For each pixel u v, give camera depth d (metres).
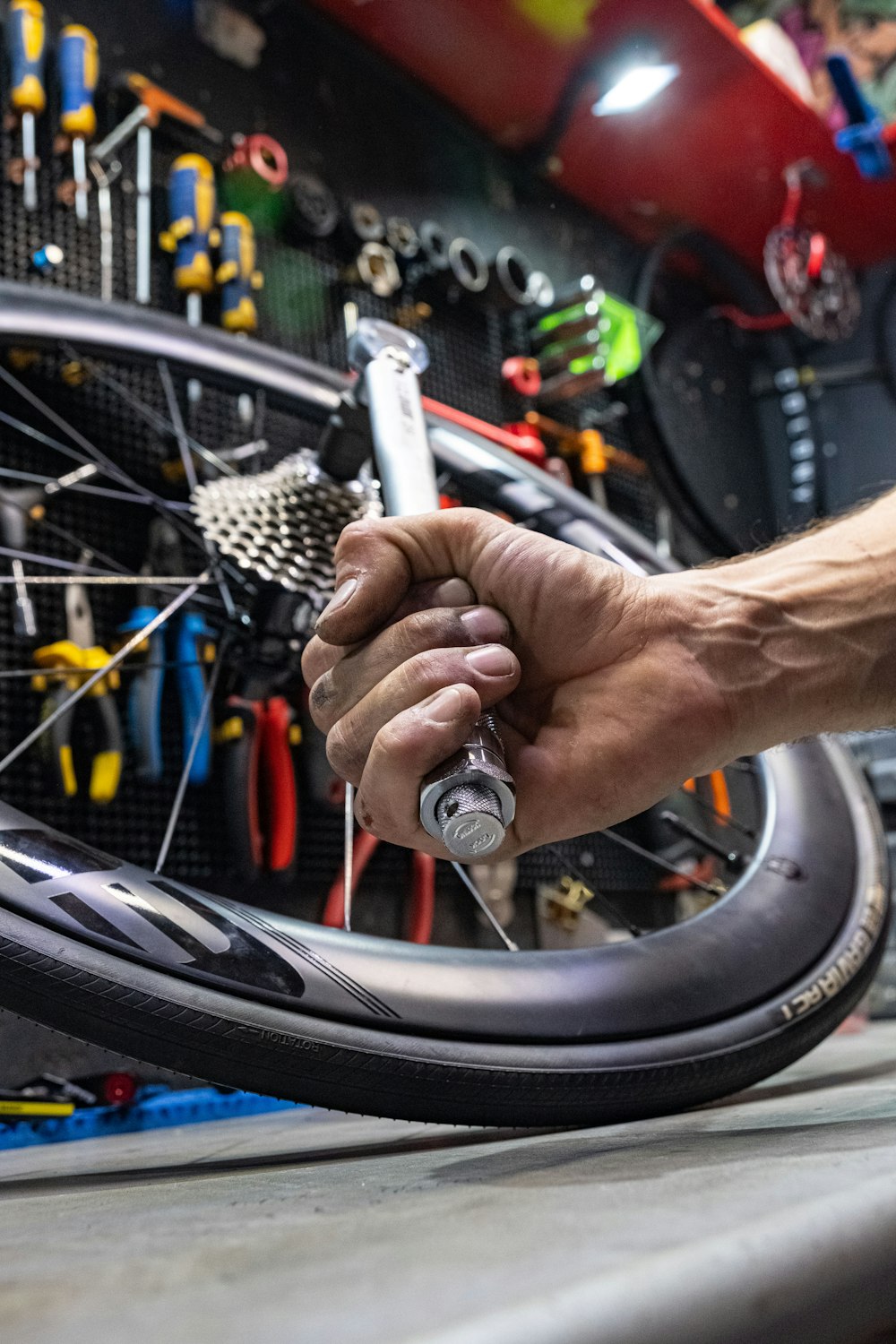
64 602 1.07
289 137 1.50
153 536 1.09
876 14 2.25
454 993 0.57
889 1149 0.28
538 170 1.85
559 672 0.42
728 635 0.41
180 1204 0.32
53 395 1.13
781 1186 0.22
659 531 1.88
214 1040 0.50
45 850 0.51
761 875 0.79
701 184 2.03
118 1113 0.87
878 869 0.87
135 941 0.50
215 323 1.31
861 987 0.78
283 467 0.83
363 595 0.40
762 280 2.35
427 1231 0.20
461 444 1.08
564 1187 0.26
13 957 0.47
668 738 0.40
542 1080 0.57
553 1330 0.13
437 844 0.38
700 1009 0.66
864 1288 0.18
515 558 0.40
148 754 1.01
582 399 1.83
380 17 1.59
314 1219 0.25
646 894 1.50
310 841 1.18
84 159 1.21
